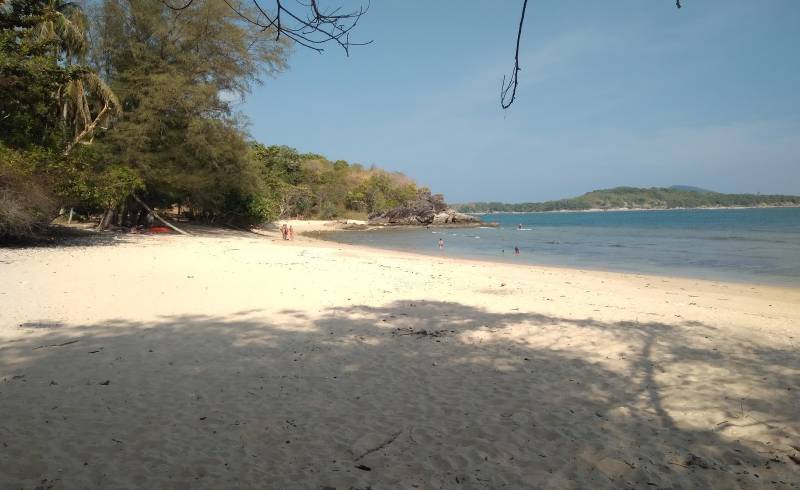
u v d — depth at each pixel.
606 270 21.95
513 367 6.85
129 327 8.41
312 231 56.75
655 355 7.46
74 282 12.03
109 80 27.19
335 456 4.30
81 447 4.29
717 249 32.28
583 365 6.95
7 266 13.81
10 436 4.45
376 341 8.05
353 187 91.75
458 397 5.75
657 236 47.12
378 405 5.48
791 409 5.41
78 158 20.55
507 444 4.58
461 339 8.26
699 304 12.77
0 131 19.92
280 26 2.81
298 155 82.69
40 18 20.28
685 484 3.92
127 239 24.97
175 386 5.85
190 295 11.28
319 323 9.15
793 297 14.52
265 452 4.34
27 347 7.11
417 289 13.39
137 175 25.48
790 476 4.03
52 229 24.83
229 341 7.81
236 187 34.03
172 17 26.98
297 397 5.64
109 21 26.91
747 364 7.05
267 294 11.76
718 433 4.84
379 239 46.41
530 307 11.12
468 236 51.19
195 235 31.78
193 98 27.53
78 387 5.69
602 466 4.19
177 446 4.38
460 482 3.91
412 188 100.12
